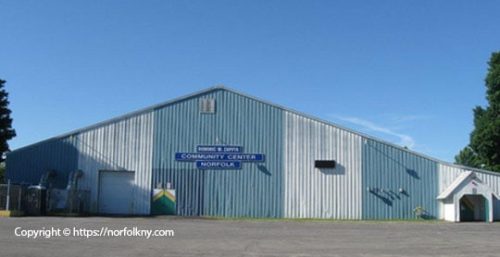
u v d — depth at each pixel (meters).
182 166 38.72
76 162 38.88
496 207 37.25
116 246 18.06
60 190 37.22
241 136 38.94
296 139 38.72
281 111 39.06
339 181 38.16
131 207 38.41
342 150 38.44
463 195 36.00
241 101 39.28
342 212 37.88
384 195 37.91
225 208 38.25
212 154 38.78
